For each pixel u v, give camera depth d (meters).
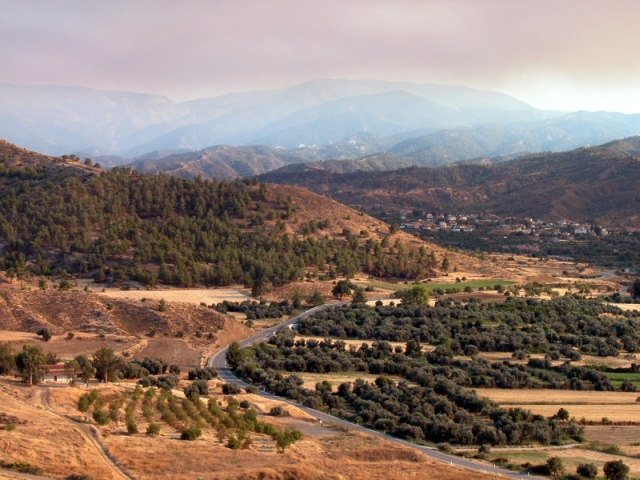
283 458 88.44
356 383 145.88
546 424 121.25
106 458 79.94
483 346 186.50
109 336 176.38
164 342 177.25
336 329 199.62
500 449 111.31
